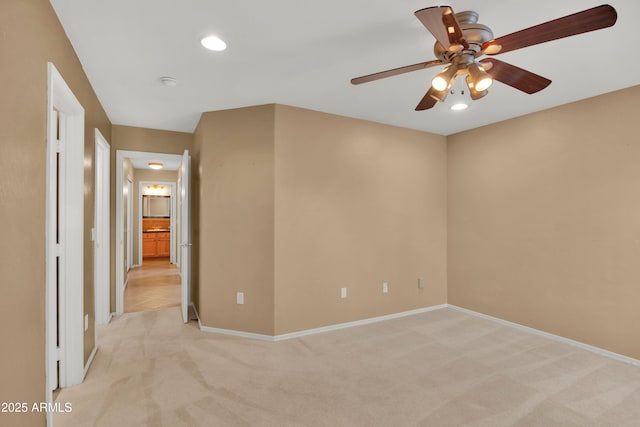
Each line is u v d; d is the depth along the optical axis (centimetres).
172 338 324
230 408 206
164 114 360
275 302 322
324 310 350
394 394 224
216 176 344
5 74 123
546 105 327
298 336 333
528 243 351
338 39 210
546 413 204
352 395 222
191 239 442
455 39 159
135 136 410
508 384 238
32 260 148
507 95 300
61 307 230
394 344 312
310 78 268
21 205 137
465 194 420
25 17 141
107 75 261
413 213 415
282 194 327
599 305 296
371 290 381
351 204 369
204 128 348
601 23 138
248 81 273
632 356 275
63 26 193
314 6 177
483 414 202
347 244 366
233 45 217
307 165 342
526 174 354
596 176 299
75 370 233
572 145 316
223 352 291
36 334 152
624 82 272
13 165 130
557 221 327
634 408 210
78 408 204
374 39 211
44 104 163
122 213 409
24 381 140
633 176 277
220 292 341
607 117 292
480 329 356
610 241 290
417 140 420
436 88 183
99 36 205
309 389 229
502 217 377
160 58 234
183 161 383
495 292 383
